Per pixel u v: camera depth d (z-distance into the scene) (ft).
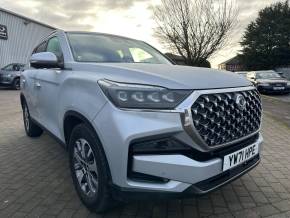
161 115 7.77
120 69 9.15
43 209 10.28
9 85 62.39
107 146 8.25
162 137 7.79
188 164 7.83
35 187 11.99
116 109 8.05
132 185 8.03
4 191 11.66
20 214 9.99
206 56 84.99
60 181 12.54
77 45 12.28
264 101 48.65
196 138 7.84
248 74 69.51
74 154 10.39
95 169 9.21
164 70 9.10
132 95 7.97
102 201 9.06
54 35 14.21
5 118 27.32
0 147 17.42
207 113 8.05
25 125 19.75
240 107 8.77
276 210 10.35
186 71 9.29
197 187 8.07
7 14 71.46
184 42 84.17
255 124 9.81
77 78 9.95
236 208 10.44
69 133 11.36
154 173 7.86
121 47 13.33
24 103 19.03
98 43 12.89
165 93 7.87
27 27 79.56
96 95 8.75
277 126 24.98
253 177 13.12
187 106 7.73
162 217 9.84
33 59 11.73
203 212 10.16
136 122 7.81
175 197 7.97
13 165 14.46
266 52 151.84
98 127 8.46
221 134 8.37
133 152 7.93
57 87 11.64
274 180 12.84
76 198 11.03
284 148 17.75
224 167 8.57
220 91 8.36
